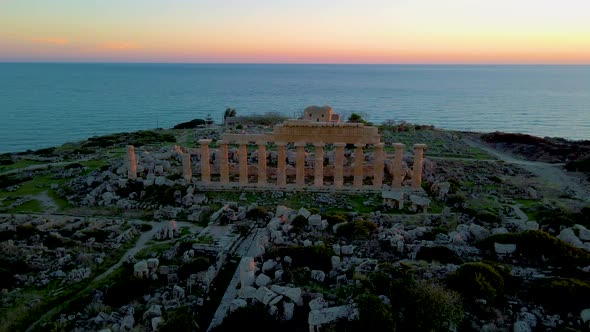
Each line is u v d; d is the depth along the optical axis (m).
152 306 28.73
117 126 171.25
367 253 35.38
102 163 72.88
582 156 82.06
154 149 84.94
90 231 42.12
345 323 24.89
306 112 91.56
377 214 46.53
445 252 33.50
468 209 48.75
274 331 25.59
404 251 35.34
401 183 57.41
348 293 28.14
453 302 25.03
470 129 165.88
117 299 30.78
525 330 23.53
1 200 53.91
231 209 48.56
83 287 32.75
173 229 42.81
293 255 33.53
